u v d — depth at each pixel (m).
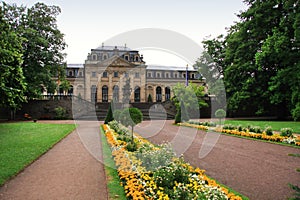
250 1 26.53
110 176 6.06
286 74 20.70
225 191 4.55
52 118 31.48
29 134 14.50
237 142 11.88
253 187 5.36
